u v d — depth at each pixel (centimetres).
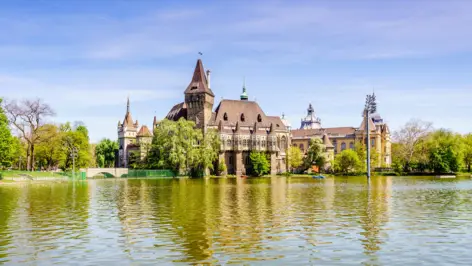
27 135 12425
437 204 4750
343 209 4288
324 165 18375
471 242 2672
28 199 5491
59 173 11869
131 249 2516
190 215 3862
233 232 3011
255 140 17375
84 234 2961
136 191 7000
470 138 17488
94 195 6141
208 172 15712
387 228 3158
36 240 2769
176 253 2419
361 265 2183
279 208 4384
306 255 2370
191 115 17050
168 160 13475
